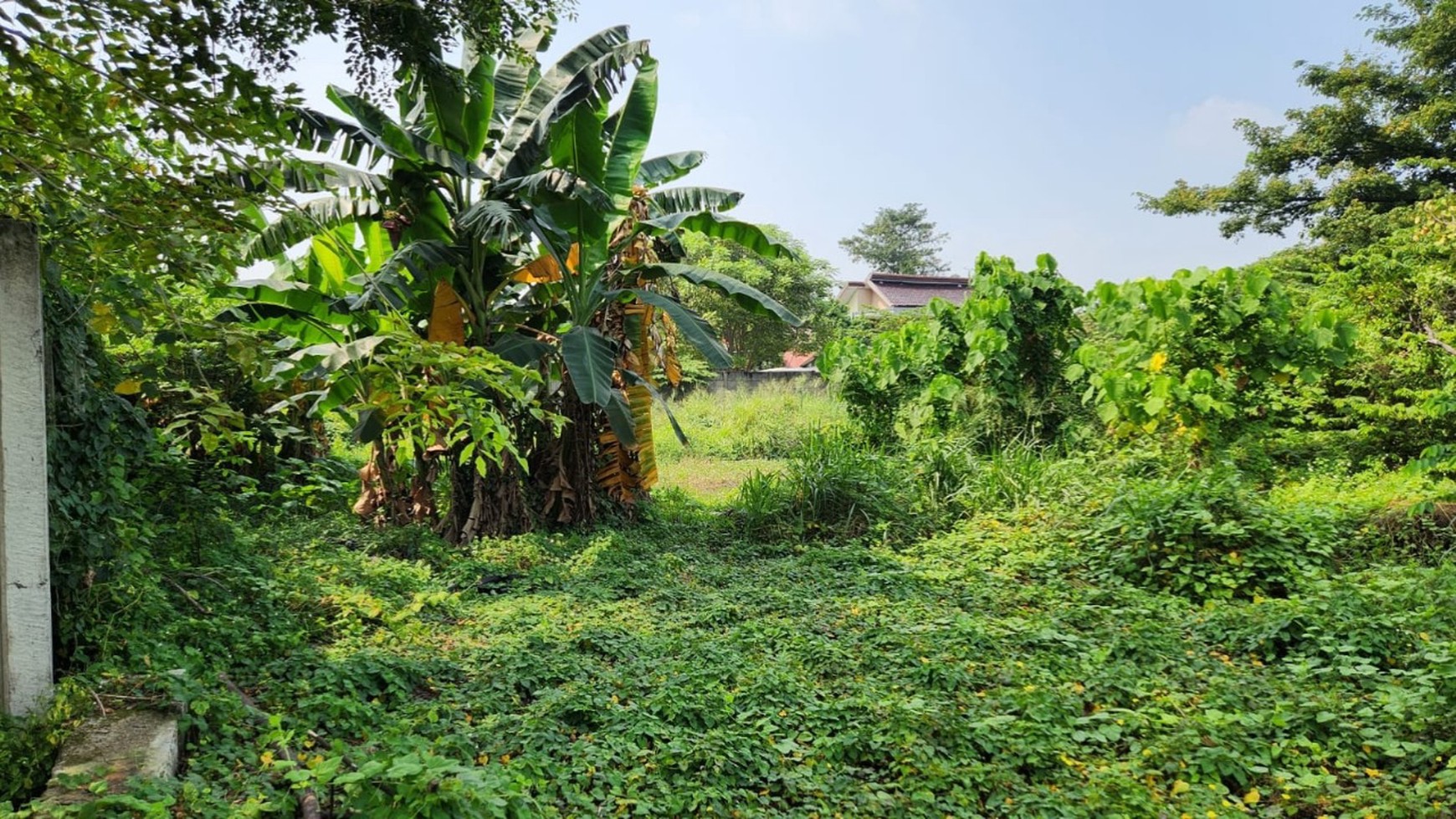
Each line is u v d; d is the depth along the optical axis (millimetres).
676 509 12367
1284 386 11188
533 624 6762
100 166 4141
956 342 14062
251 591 6238
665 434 20109
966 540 9266
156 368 5184
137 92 3867
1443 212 9844
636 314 11086
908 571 8352
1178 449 10539
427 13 5109
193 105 3850
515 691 5410
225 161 4156
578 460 10812
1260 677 5316
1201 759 4285
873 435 14898
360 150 8984
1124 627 6344
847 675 5641
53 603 4453
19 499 3943
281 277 10734
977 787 4203
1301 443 10883
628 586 8258
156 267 4426
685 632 6512
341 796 3463
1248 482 9477
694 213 10891
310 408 9352
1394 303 10523
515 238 9742
